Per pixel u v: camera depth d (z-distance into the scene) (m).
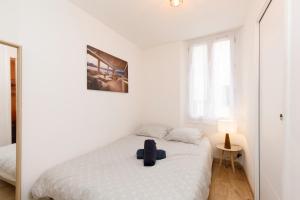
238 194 2.11
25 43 1.55
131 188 1.34
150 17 2.42
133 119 3.43
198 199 1.33
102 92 2.55
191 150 2.32
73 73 2.05
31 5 1.61
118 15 2.35
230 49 3.00
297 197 0.90
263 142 1.73
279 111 1.26
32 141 1.61
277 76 1.31
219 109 3.09
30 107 1.59
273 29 1.40
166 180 1.47
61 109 1.90
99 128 2.48
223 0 2.03
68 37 1.99
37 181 1.60
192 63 3.33
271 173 1.46
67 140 1.97
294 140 0.94
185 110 3.46
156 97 3.61
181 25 2.68
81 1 2.01
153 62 3.64
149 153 1.84
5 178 1.45
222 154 2.93
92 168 1.73
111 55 2.75
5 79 1.43
